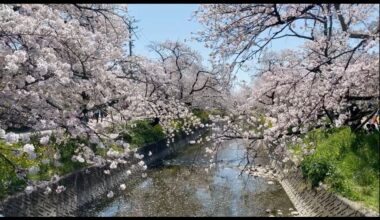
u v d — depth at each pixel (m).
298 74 11.94
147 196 16.98
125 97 13.49
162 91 20.42
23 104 9.94
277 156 18.36
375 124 13.51
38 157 12.70
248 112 16.52
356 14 11.08
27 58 9.15
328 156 13.16
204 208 14.88
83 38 10.52
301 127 12.66
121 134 17.27
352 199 9.91
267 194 16.80
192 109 38.16
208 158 27.97
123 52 14.98
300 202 13.84
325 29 12.25
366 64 10.15
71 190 13.99
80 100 11.46
